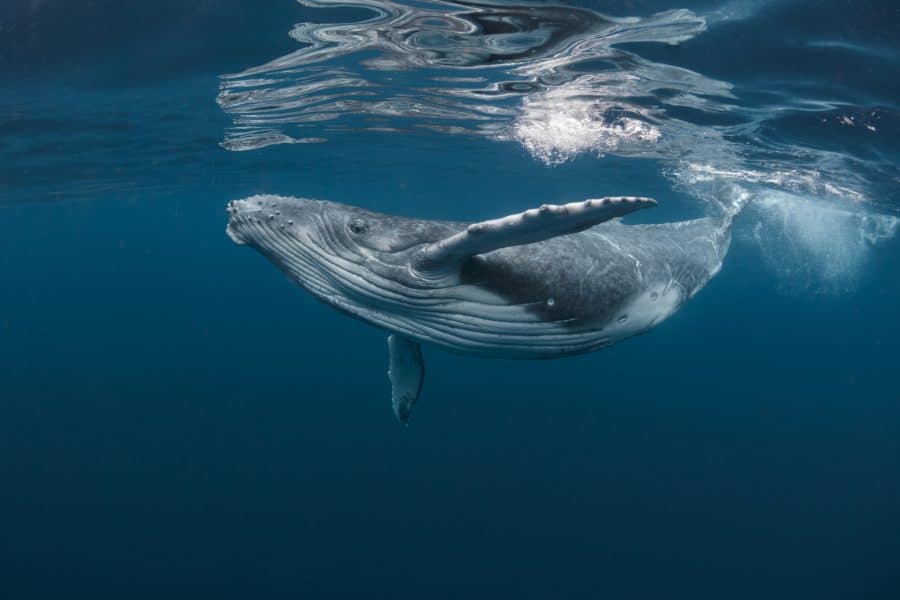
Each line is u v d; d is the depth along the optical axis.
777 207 22.16
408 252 5.48
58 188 27.55
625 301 6.48
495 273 5.54
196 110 14.59
